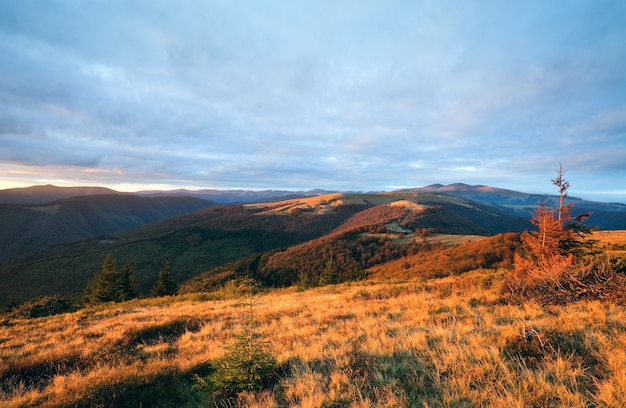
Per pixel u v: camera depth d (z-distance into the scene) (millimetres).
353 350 5504
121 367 5883
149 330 9312
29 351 8102
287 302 14109
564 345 4770
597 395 3453
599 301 7531
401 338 5969
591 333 5117
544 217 16094
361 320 8141
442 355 4785
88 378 5195
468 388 3785
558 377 3869
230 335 8211
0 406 4605
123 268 46812
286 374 4914
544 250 15500
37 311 18203
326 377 4621
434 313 8383
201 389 4805
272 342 6820
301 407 3865
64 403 4215
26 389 5391
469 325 6383
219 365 4984
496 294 9969
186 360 6238
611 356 4227
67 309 19594
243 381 4617
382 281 21344
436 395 3770
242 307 13430
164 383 4938
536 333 5090
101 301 37219
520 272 11156
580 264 10000
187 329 9633
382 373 4559
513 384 3740
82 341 8656
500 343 5023
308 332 7453
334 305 11617
